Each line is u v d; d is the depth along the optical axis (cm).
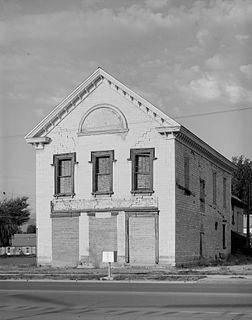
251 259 4972
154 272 3300
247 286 2519
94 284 2705
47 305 1820
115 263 3747
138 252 3706
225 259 4775
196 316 1490
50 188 4003
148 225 3706
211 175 4619
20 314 1605
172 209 3666
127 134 3816
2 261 4978
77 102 3969
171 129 3681
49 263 3953
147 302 1853
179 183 3778
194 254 4050
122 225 3759
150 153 3750
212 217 4600
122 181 3803
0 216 8725
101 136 3884
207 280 2838
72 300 1958
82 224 3866
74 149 3953
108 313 1590
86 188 3897
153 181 3725
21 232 9388
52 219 3969
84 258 3841
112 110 3872
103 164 3891
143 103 3775
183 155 3884
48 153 4025
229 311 1593
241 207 6456
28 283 2814
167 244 3650
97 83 3919
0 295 2155
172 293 2147
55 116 3997
